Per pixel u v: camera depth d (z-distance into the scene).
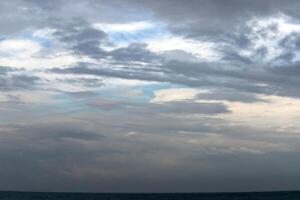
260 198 170.38
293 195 189.00
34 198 188.00
